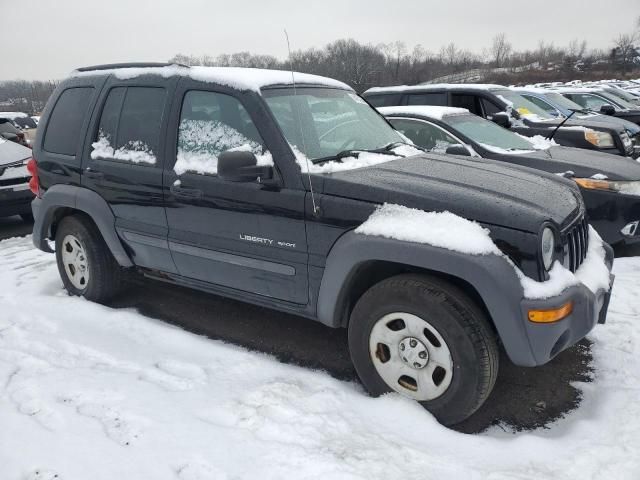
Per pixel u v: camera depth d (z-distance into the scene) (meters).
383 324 3.01
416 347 2.92
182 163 3.71
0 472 2.43
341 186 3.09
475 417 3.07
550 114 9.66
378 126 4.27
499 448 2.69
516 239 2.68
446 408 2.88
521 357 2.71
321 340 4.00
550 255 2.75
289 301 3.45
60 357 3.58
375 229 2.90
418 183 3.06
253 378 3.31
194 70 3.82
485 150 6.17
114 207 4.18
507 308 2.62
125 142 4.12
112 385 3.16
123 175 4.04
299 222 3.19
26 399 3.00
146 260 4.19
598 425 2.88
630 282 4.85
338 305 3.20
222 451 2.57
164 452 2.56
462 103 8.63
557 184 3.51
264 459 2.52
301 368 3.54
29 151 8.22
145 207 3.95
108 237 4.27
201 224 3.64
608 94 14.45
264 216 3.31
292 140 3.35
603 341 3.82
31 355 3.59
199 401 3.01
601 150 7.62
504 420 3.04
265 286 3.50
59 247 4.75
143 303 4.72
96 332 4.00
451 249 2.69
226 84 3.57
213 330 4.19
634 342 3.75
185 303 4.71
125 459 2.51
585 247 3.33
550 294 2.63
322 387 3.18
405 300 2.87
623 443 2.69
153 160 3.89
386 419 2.89
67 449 2.57
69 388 3.11
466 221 2.76
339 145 3.69
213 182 3.51
